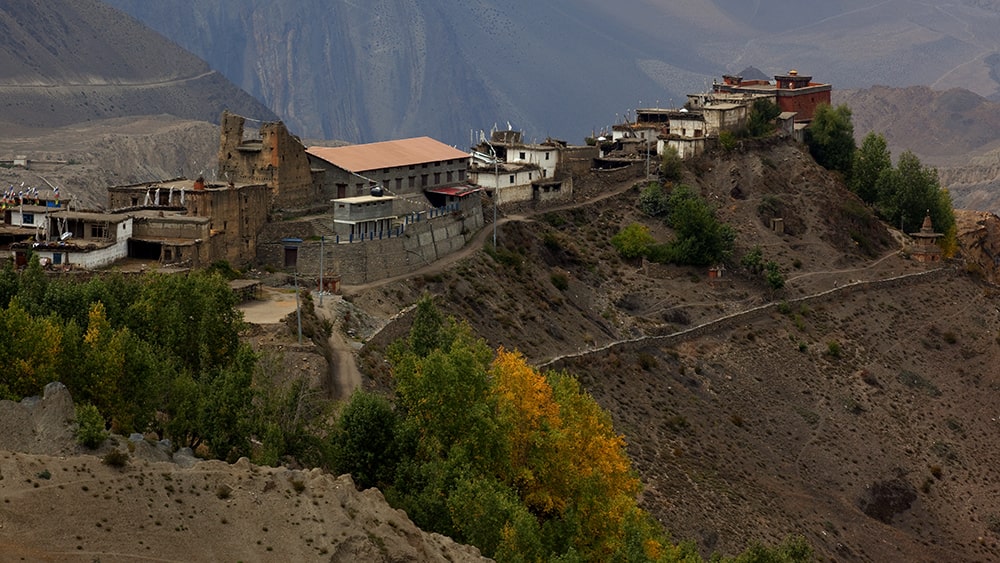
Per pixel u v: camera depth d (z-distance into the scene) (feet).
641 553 405.18
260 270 618.44
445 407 434.71
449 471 407.03
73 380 393.70
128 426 383.45
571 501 442.09
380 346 558.56
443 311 633.61
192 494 311.47
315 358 494.59
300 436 407.23
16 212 583.17
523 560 377.50
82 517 290.97
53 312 433.89
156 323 460.14
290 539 311.06
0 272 483.51
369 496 350.64
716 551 549.54
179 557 293.02
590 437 476.13
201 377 427.74
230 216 606.55
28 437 336.08
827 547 597.52
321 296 586.45
